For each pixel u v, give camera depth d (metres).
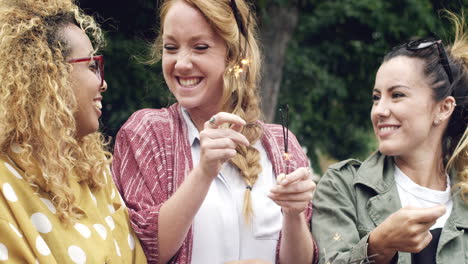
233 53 2.89
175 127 2.97
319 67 9.29
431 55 3.06
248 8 2.95
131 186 2.86
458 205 3.05
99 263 2.42
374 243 2.77
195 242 2.81
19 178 2.36
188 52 2.83
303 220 2.77
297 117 9.24
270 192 2.64
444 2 6.47
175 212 2.67
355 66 9.57
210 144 2.56
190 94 2.85
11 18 2.44
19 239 2.26
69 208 2.43
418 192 3.07
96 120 2.60
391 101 3.03
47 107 2.39
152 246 2.71
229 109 2.97
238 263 2.71
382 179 3.07
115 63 7.17
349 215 3.02
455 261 2.95
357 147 9.92
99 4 7.30
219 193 2.88
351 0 9.28
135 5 7.35
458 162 3.16
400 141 3.01
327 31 9.41
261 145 3.02
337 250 2.89
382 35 9.39
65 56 2.50
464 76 3.15
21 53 2.42
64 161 2.43
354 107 9.73
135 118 3.01
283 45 8.08
